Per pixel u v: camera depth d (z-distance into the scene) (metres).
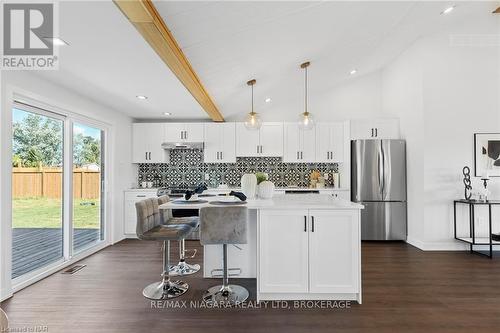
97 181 4.48
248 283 2.83
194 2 1.85
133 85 3.31
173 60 2.43
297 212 2.41
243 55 2.98
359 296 2.40
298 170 5.59
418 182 4.25
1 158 2.47
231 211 2.24
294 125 5.32
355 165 4.74
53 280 2.95
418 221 4.25
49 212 3.43
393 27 3.54
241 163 5.62
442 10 3.48
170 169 5.59
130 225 4.92
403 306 2.36
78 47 2.29
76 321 2.14
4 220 2.51
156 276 3.06
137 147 5.31
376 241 4.63
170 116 5.24
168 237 2.37
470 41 4.08
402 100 4.74
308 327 2.05
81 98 3.73
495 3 3.80
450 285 2.79
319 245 2.41
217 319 2.16
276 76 4.07
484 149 4.04
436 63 4.10
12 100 2.61
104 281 2.92
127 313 2.25
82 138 4.00
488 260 3.59
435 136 4.09
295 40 2.98
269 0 2.08
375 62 4.95
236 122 5.41
